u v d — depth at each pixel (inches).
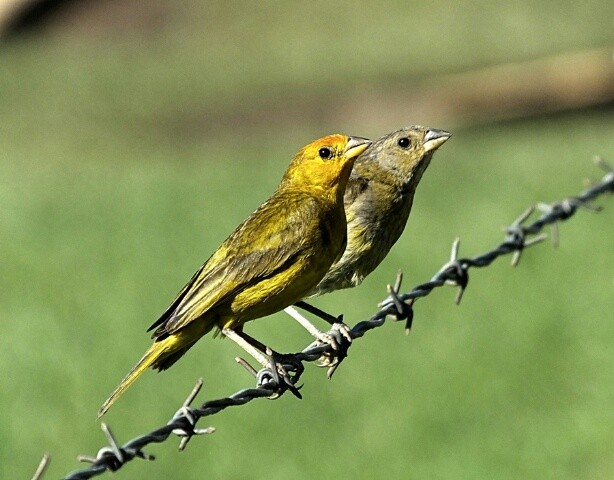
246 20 1582.2
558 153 919.0
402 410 512.7
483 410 509.0
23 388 554.9
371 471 469.7
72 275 692.7
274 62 1433.3
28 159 1128.8
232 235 287.0
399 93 1296.8
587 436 483.2
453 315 590.9
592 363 537.6
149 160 1089.4
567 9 1453.0
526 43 1374.3
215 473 479.8
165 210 808.9
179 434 229.5
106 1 1670.8
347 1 1596.9
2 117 1289.4
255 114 1279.5
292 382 269.6
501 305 602.5
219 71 1422.2
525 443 485.7
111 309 639.1
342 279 362.9
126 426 516.1
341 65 1403.8
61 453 502.6
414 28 1477.6
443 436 492.7
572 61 1280.8
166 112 1295.5
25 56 1512.1
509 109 1210.0
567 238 677.9
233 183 864.3
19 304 652.1
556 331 569.9
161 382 548.1
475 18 1483.8
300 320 295.6
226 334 284.8
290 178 302.5
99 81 1405.0
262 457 485.7
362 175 361.7
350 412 510.9
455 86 1282.0
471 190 797.9
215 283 279.6
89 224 788.6
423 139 362.0
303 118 1267.2
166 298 651.5
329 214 295.0
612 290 609.9
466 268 318.7
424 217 737.6
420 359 553.0
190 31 1567.4
